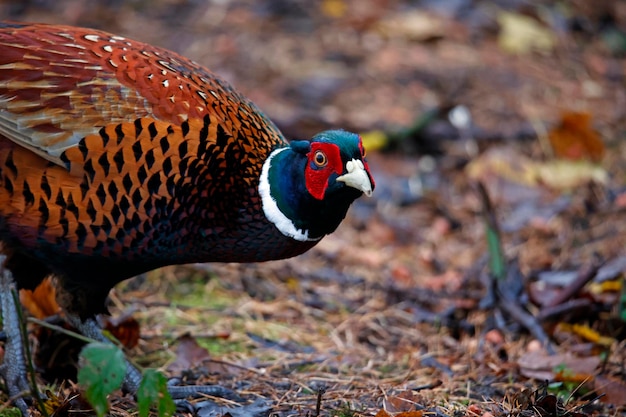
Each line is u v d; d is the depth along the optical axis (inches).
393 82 504.7
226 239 245.8
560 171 443.5
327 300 347.6
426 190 436.8
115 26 526.6
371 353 309.7
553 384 285.1
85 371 198.8
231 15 552.4
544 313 323.3
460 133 469.4
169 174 233.1
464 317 336.8
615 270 352.8
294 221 242.5
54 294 280.7
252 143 245.4
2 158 232.1
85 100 230.7
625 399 277.0
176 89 236.8
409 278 366.3
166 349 297.9
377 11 569.0
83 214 233.9
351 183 233.0
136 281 343.0
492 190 433.4
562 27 583.2
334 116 467.2
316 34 543.5
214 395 265.3
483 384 286.7
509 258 376.2
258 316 330.6
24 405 244.5
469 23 571.2
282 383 278.1
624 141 474.9
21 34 239.0
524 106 496.1
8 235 239.5
